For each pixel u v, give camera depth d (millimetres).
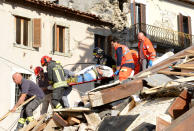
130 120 5457
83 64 19281
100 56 10891
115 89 6691
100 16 20703
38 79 9906
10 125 16219
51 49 18297
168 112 5223
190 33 24594
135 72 10391
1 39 16594
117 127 5434
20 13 17312
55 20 18641
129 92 6695
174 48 22609
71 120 6750
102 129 5578
